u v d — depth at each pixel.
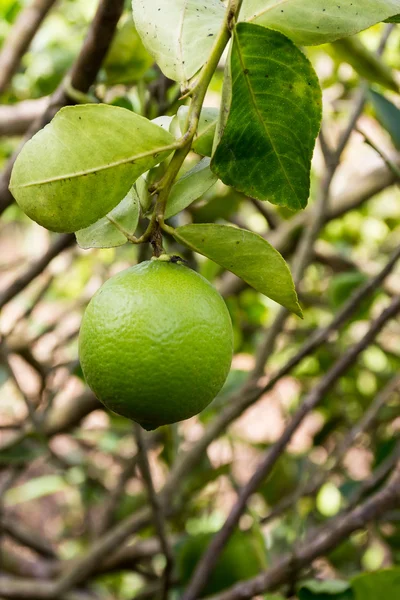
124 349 0.57
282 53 0.54
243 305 1.34
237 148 0.56
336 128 1.36
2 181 0.78
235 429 1.41
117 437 1.30
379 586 0.68
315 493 0.94
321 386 0.78
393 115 0.77
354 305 0.79
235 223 1.17
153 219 0.57
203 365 0.58
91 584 1.36
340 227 1.49
